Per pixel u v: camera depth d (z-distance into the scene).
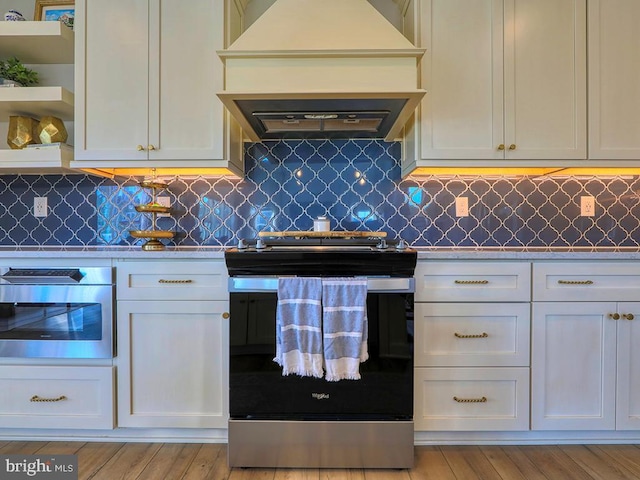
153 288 1.61
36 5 2.01
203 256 1.59
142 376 1.62
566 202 2.05
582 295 1.60
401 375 1.51
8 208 2.08
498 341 1.60
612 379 1.61
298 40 1.51
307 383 1.51
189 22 1.73
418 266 1.59
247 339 1.51
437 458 1.58
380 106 1.60
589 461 1.56
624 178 2.04
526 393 1.60
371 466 1.51
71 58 1.99
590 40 1.71
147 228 2.11
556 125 1.71
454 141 1.72
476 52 1.70
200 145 1.74
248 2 2.04
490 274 1.60
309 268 1.49
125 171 1.99
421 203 2.07
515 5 1.70
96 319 1.60
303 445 1.51
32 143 1.91
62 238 2.09
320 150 2.08
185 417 1.62
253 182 2.08
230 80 1.51
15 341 1.60
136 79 1.73
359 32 1.52
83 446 1.66
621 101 1.72
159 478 1.45
